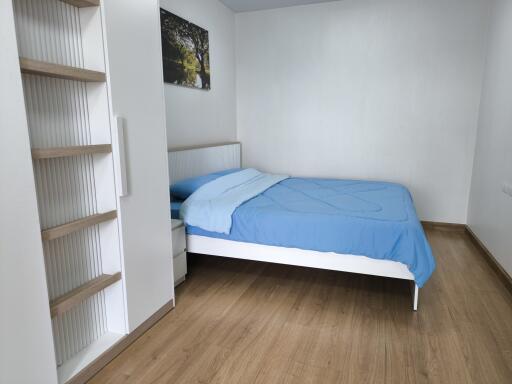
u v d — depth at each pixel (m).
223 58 4.16
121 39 1.74
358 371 1.72
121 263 1.85
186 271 2.71
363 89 4.05
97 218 1.69
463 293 2.52
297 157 4.45
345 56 4.05
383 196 2.98
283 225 2.35
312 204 2.68
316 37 4.12
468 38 3.64
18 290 1.32
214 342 1.96
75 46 1.64
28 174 1.32
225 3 4.05
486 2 3.54
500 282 2.70
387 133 4.05
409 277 2.21
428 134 3.92
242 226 2.46
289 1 3.99
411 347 1.90
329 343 1.94
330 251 2.27
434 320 2.17
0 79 1.21
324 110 4.23
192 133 3.65
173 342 1.96
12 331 1.30
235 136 4.58
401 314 2.24
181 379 1.68
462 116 3.79
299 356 1.83
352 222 2.23
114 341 1.86
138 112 1.89
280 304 2.38
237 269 2.96
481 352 1.86
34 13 1.45
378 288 2.61
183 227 2.60
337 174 4.32
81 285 1.75
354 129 4.16
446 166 3.92
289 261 2.44
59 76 1.50
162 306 2.21
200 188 2.86
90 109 1.72
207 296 2.49
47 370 1.45
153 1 1.96
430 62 3.79
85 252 1.78
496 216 2.94
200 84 3.68
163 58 3.06
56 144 1.58
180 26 3.26
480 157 3.53
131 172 1.87
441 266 3.01
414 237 2.11
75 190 1.70
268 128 4.50
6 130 1.24
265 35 4.32
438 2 3.66
